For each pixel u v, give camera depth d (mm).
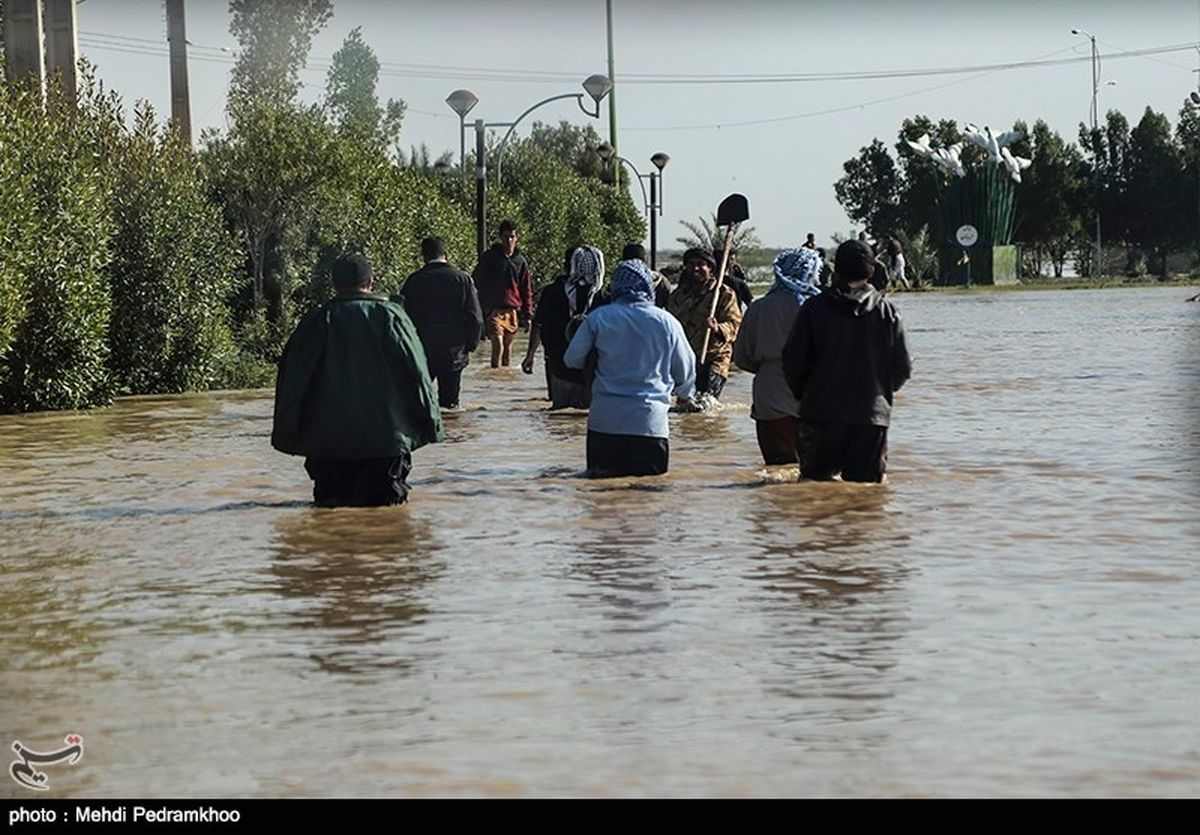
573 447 20469
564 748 7945
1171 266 127500
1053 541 13391
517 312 36000
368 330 15578
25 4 30422
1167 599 11117
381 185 41500
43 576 12430
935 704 8617
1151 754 7773
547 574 12211
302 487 17109
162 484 17500
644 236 81250
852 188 129875
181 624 10719
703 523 14445
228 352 33250
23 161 27000
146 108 32375
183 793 7387
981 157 116938
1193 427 21859
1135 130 126500
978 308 68812
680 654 9719
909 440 20609
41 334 26781
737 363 18156
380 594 11570
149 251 30891
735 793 7309
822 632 10234
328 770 7672
